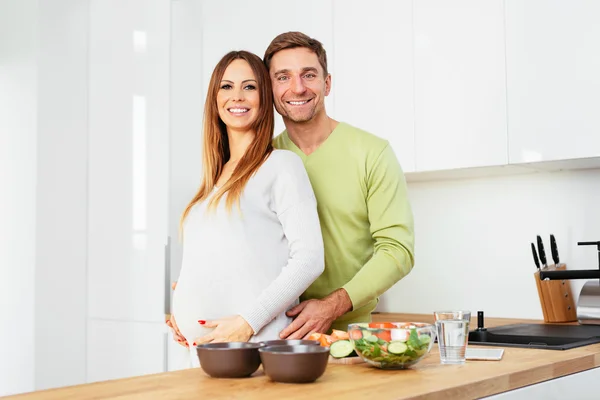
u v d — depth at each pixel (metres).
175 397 1.19
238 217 1.74
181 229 1.92
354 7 3.04
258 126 1.86
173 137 3.58
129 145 3.70
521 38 2.59
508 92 2.62
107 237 3.75
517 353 1.76
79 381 3.76
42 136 3.66
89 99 3.88
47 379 3.62
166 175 3.54
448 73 2.77
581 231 2.80
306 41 2.00
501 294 3.00
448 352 1.57
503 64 2.64
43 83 3.68
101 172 3.80
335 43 3.10
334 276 2.06
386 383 1.31
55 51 3.74
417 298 3.24
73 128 3.81
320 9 3.15
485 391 1.34
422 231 3.24
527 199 2.94
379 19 2.96
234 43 3.48
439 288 3.18
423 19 2.84
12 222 3.70
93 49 3.88
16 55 3.72
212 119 1.93
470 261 3.09
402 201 2.00
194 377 1.41
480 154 2.69
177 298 1.80
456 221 3.14
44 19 3.69
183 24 3.63
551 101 2.52
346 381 1.34
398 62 2.91
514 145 2.61
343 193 2.02
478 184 3.08
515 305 2.96
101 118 3.82
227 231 1.73
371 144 2.01
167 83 3.57
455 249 3.14
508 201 2.99
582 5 2.46
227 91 1.87
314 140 2.08
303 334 1.75
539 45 2.55
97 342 3.75
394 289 3.31
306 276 1.68
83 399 1.19
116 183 3.73
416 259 3.25
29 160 3.65
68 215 3.76
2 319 3.70
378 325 1.53
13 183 3.70
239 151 1.90
